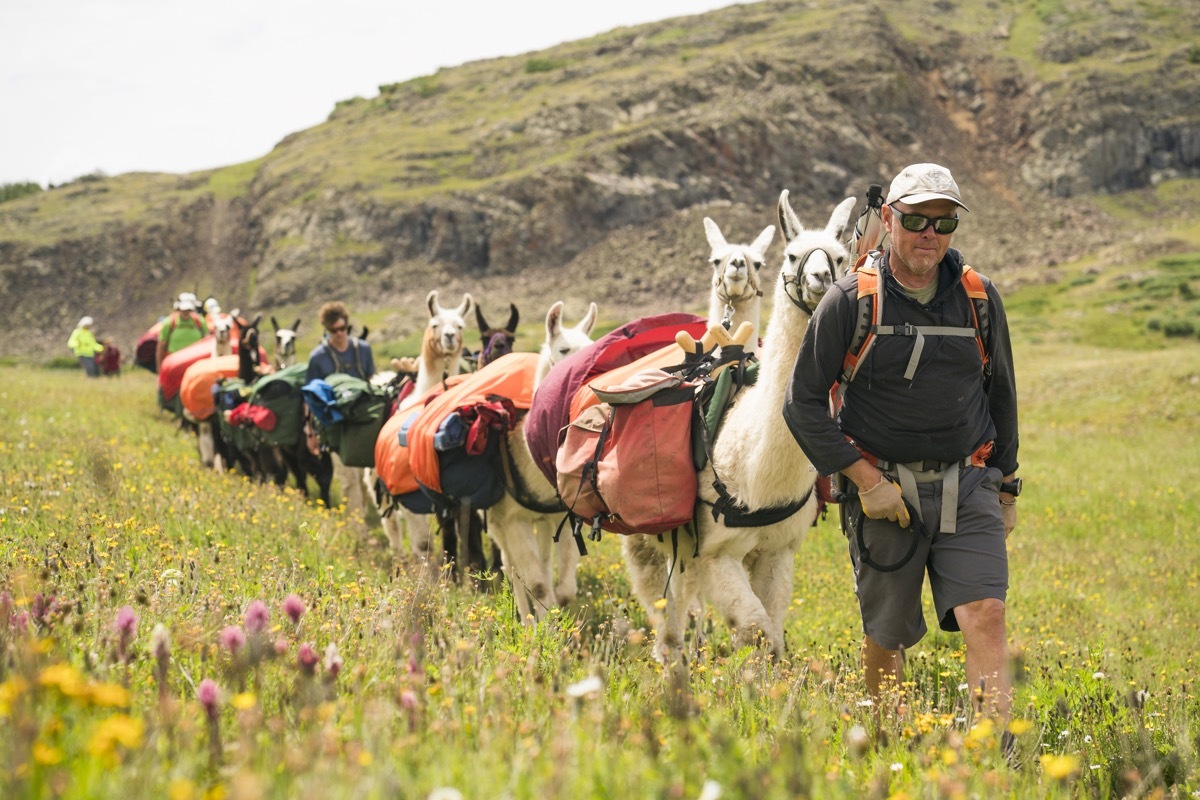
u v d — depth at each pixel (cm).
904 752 347
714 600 573
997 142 9750
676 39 11175
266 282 8106
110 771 231
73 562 514
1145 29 10738
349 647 407
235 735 285
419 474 805
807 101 9281
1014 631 803
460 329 987
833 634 784
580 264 7788
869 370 454
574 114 9362
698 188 8500
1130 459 1959
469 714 309
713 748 285
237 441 1341
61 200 10412
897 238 448
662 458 572
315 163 9675
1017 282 6275
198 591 483
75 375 3094
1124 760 387
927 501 458
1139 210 8744
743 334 616
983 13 11712
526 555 773
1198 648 816
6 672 290
